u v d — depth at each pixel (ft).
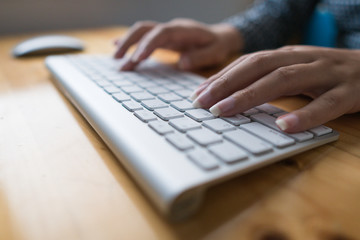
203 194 0.66
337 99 1.02
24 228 0.62
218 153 0.73
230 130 0.89
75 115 1.19
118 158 0.82
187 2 4.04
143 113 0.98
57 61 1.74
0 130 1.05
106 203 0.69
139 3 3.71
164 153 0.73
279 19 2.62
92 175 0.80
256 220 0.64
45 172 0.81
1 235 0.60
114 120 0.92
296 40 2.92
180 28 1.93
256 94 1.01
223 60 2.14
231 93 1.07
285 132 0.89
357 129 1.05
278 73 1.06
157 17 3.90
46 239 0.59
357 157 0.87
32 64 1.99
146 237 0.60
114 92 1.21
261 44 2.50
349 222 0.63
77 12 3.37
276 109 1.09
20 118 1.15
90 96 1.14
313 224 0.62
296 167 0.82
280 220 0.63
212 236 0.60
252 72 1.09
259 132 0.88
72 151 0.92
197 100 1.06
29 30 3.16
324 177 0.78
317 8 2.60
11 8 3.01
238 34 2.38
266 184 0.75
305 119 0.90
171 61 2.04
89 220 0.64
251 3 4.60
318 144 0.90
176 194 0.59
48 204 0.69
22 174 0.80
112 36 2.96
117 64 1.77
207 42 2.06
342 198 0.70
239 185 0.75
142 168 0.69
